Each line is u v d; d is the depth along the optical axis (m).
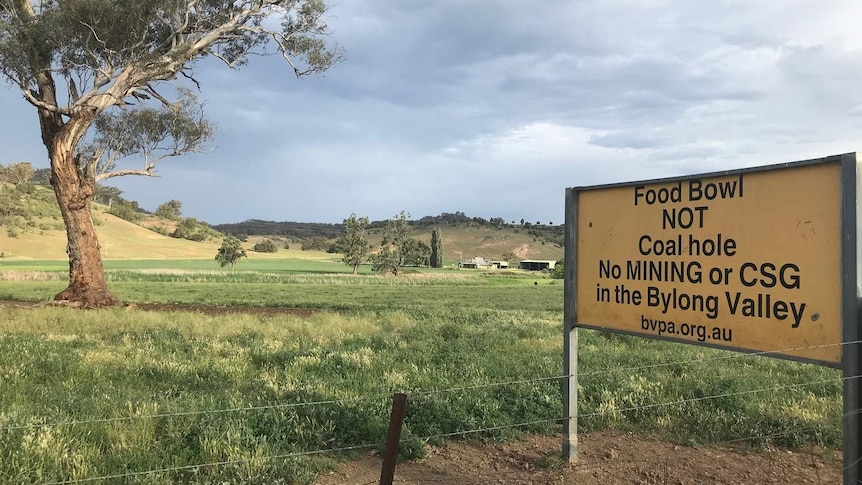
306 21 28.88
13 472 4.31
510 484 4.89
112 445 5.04
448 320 19.12
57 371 8.33
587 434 6.37
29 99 23.72
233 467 4.72
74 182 24.67
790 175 3.89
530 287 65.56
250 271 90.88
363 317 19.78
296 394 7.16
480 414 6.75
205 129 31.42
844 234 3.51
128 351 10.54
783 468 5.32
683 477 5.08
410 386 7.88
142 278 59.38
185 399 6.80
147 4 23.55
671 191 4.64
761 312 4.05
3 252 109.00
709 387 8.02
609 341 13.70
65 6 22.31
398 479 5.00
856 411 3.48
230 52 30.06
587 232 5.32
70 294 24.42
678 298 4.57
